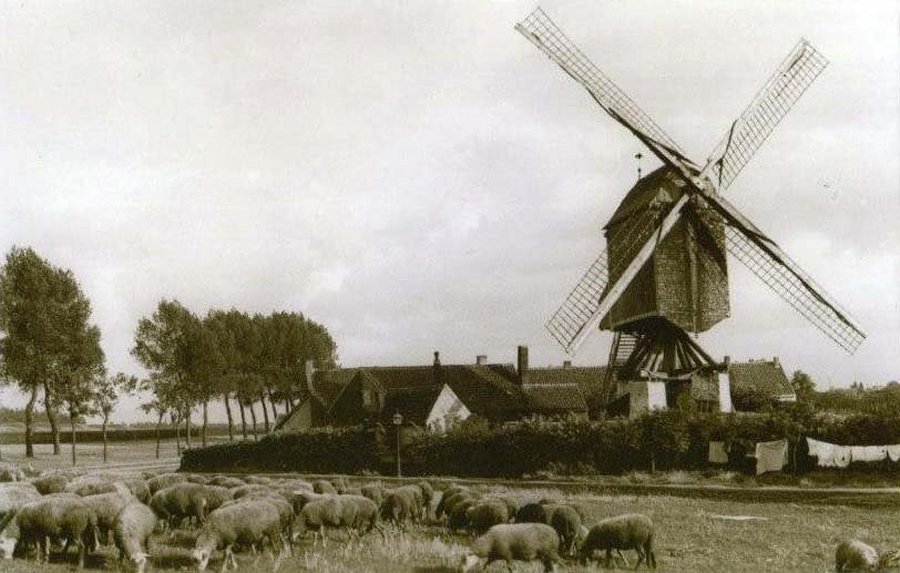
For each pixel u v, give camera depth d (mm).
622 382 42531
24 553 19531
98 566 18516
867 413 37531
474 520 22094
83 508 18734
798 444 35938
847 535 23453
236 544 19750
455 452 45062
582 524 22422
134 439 107250
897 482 32875
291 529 21141
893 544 21797
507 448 42625
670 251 41031
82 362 71562
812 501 30594
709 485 34312
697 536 23328
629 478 37250
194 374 79875
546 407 64625
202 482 29953
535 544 17812
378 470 48656
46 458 71250
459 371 69875
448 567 18469
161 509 23656
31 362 69812
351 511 21922
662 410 39062
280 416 101250
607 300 39938
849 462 34906
